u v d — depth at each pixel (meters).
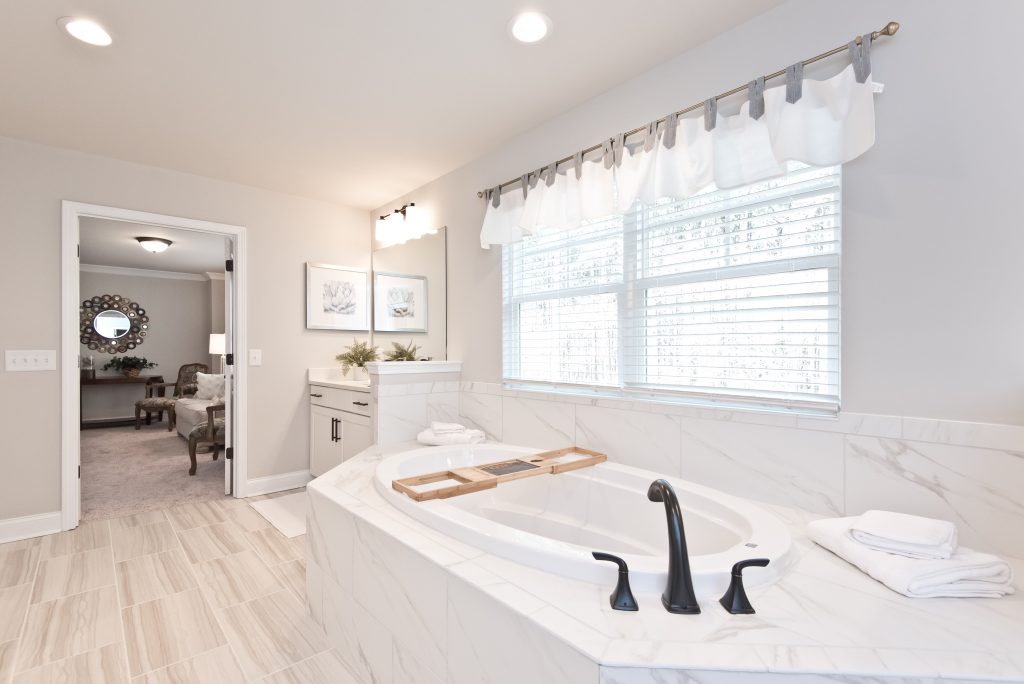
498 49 1.98
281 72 2.13
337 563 1.77
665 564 1.19
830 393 1.66
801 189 1.74
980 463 1.36
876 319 1.54
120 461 4.62
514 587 1.16
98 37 1.86
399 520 1.60
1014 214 1.32
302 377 3.81
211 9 1.71
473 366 3.12
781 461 1.74
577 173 2.35
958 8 1.39
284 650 1.77
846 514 1.60
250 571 2.37
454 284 3.26
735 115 1.83
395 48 1.96
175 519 3.06
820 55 1.62
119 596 2.12
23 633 1.84
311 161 3.12
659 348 2.15
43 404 2.81
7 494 2.71
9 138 2.73
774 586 1.18
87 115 2.49
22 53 1.95
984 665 0.88
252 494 3.55
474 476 1.93
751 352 1.86
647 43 1.95
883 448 1.52
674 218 2.10
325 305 3.91
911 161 1.47
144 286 7.27
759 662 0.89
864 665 0.88
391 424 2.95
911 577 1.13
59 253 2.87
